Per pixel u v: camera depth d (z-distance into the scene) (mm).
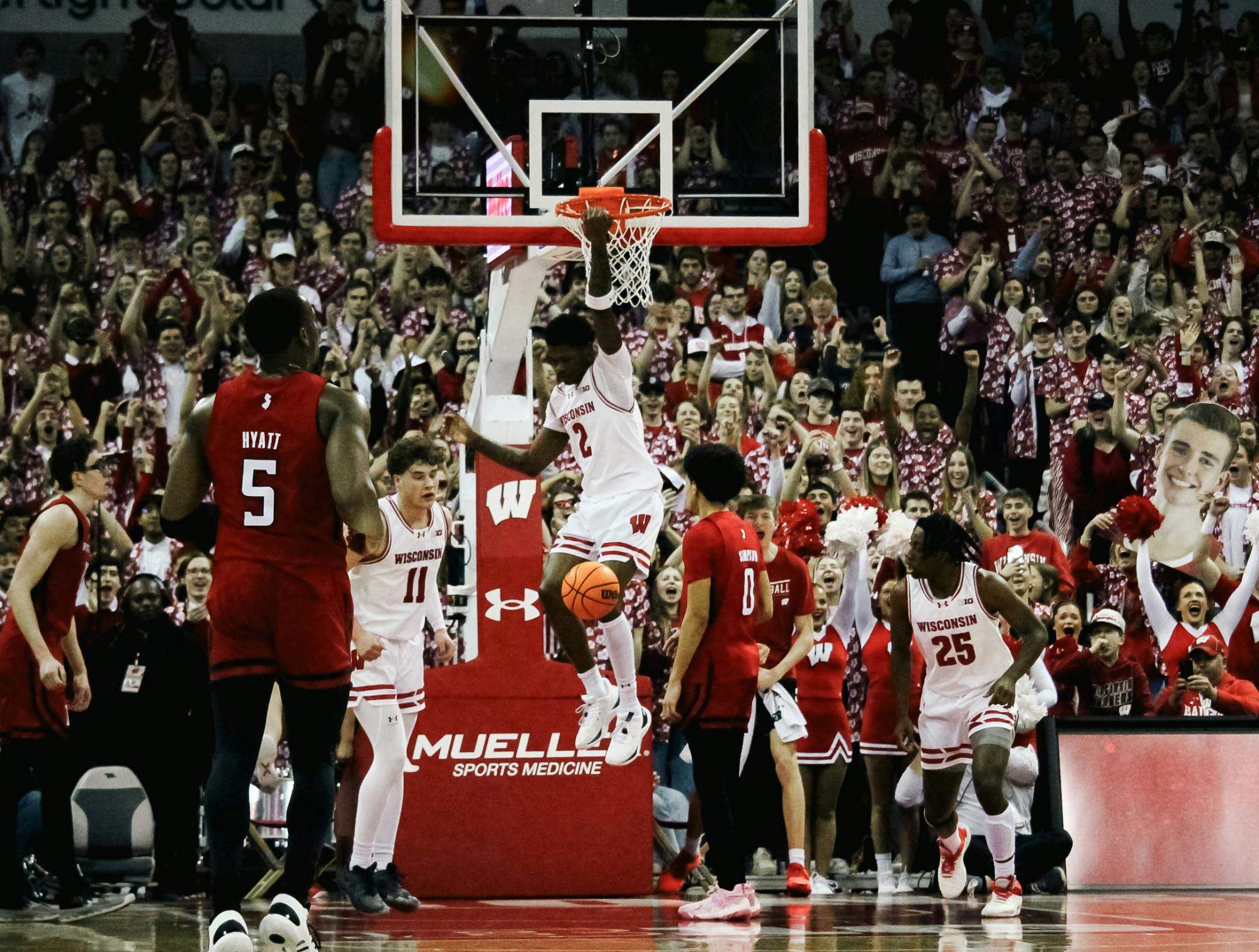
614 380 9844
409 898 10164
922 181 22172
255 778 11820
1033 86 23312
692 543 9680
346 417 6547
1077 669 14352
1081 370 19984
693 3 12906
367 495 6438
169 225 21516
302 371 6797
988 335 20625
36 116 22469
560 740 11805
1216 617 16000
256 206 21422
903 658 11172
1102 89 23422
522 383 12664
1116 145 22984
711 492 10016
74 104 22516
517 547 11859
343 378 18938
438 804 11625
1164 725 13523
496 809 11695
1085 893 12781
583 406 9938
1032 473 19922
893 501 17719
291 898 6312
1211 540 17828
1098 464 18812
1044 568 14852
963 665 10750
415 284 20344
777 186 12336
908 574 10969
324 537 6562
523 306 12023
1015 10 23484
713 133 12367
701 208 12258
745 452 17812
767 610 10312
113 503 17875
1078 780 13297
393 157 11781
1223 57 23703
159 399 19250
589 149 12289
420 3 13023
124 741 11672
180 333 19391
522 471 10297
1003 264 21797
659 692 14664
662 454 17812
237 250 21156
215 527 7051
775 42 12461
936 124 22766
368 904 9938
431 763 11641
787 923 9461
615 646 10156
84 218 21406
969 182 22047
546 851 11727
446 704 11695
